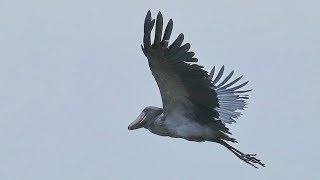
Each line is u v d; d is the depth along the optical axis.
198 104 26.20
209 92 25.64
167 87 25.78
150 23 23.83
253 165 27.02
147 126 27.14
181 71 25.00
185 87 25.67
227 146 27.08
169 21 23.88
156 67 24.91
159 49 24.19
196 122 26.67
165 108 26.59
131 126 27.09
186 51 24.27
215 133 26.81
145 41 24.08
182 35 24.00
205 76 25.09
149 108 27.23
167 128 26.84
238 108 30.89
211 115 26.41
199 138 26.84
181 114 26.58
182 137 26.91
